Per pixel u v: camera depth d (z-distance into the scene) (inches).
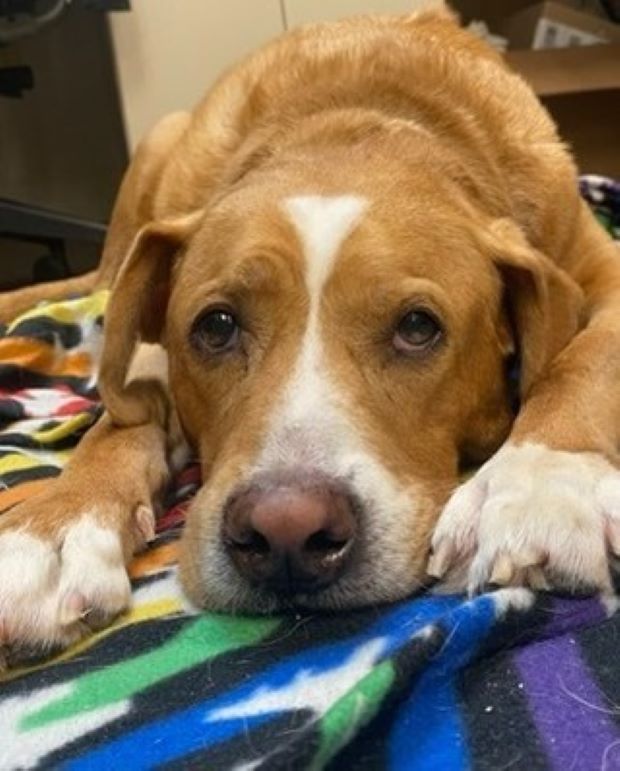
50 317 21.4
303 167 15.1
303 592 11.7
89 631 11.9
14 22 32.5
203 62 35.7
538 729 9.5
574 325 14.8
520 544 11.3
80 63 39.2
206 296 14.0
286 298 13.4
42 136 41.1
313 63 18.4
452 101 17.4
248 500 11.5
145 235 15.0
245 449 12.3
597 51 36.5
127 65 35.4
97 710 10.5
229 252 14.0
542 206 17.1
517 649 10.8
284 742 9.1
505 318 15.0
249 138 17.5
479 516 11.9
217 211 14.9
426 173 15.2
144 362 16.5
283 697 10.3
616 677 10.3
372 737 9.4
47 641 11.6
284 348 13.3
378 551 11.9
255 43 35.6
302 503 11.3
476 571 11.5
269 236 13.8
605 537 11.6
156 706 10.4
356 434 12.4
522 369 14.7
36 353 20.8
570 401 13.5
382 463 12.4
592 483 12.0
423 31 19.1
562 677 10.3
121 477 13.7
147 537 13.4
